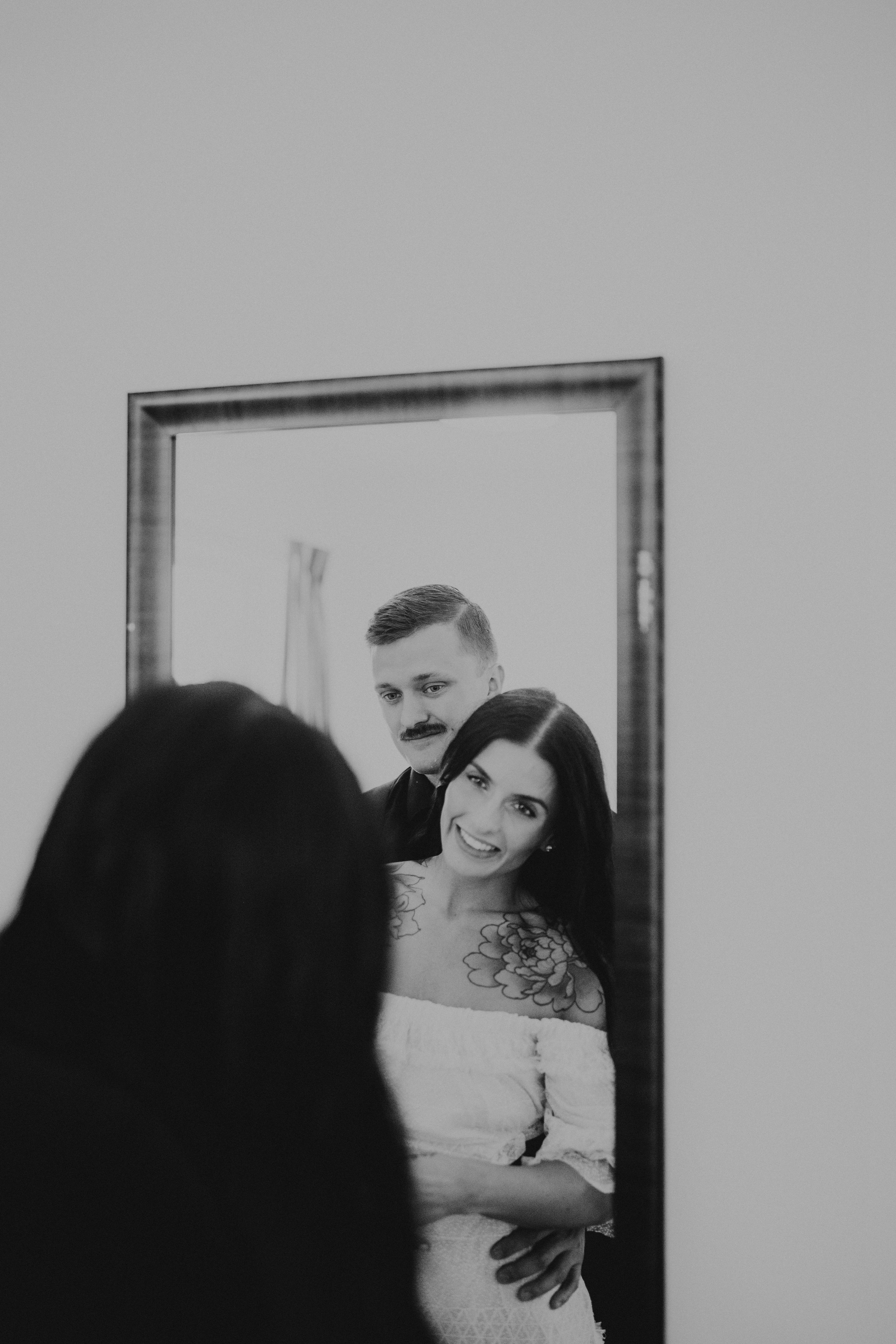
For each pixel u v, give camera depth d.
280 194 1.28
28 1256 0.57
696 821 1.15
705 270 1.15
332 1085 0.63
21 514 1.36
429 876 1.20
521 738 1.18
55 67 1.35
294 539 1.25
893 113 1.10
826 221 1.12
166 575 1.28
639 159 1.17
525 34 1.20
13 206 1.36
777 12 1.13
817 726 1.12
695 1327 1.14
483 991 1.19
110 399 1.33
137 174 1.33
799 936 1.13
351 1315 0.61
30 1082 0.60
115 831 0.64
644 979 1.14
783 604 1.13
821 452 1.12
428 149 1.23
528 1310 1.16
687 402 1.15
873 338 1.11
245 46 1.29
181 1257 0.57
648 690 1.14
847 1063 1.11
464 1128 1.18
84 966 0.63
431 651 1.20
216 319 1.30
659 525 1.14
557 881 1.17
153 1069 0.62
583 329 1.18
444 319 1.23
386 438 1.22
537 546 1.17
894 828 1.11
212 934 0.63
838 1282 1.11
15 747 1.36
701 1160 1.14
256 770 0.65
